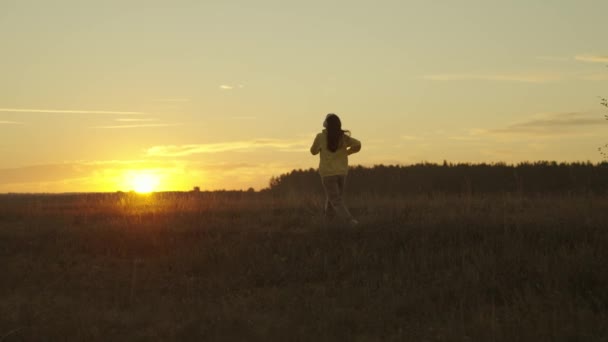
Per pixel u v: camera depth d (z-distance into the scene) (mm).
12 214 16859
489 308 8297
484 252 10664
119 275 10570
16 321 8008
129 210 17172
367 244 11586
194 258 11094
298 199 18531
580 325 7391
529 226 11938
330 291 9500
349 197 20578
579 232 11469
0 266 11156
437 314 8367
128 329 7887
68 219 15656
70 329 7715
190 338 7449
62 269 10914
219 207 17234
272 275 10320
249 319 8031
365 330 7836
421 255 10711
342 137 13859
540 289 8867
